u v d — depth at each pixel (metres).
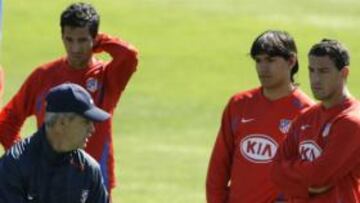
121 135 70.75
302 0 126.38
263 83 29.00
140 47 104.25
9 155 23.84
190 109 80.94
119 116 76.81
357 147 26.41
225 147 29.75
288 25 114.00
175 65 97.88
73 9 30.53
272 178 27.44
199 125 75.44
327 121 26.81
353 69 96.62
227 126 29.73
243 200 29.19
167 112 79.31
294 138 27.45
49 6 116.56
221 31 111.62
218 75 95.12
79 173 24.00
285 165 27.02
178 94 86.50
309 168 26.44
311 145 27.00
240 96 29.70
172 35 109.50
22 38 104.25
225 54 102.94
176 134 71.94
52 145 23.45
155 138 70.25
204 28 112.62
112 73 31.44
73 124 23.11
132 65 31.47
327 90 26.62
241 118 29.44
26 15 112.62
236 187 29.36
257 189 29.03
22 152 23.81
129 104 81.25
